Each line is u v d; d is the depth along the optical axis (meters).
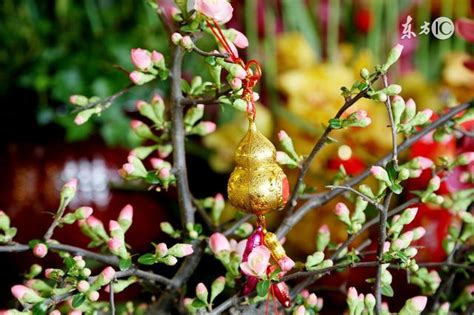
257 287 0.73
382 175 0.73
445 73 1.16
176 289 0.82
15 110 1.12
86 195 1.08
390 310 0.94
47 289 0.79
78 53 1.13
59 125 1.11
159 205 1.10
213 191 1.18
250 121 0.76
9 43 1.14
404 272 0.93
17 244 0.78
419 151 0.92
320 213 1.02
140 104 0.83
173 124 0.81
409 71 1.23
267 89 1.15
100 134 1.10
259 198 0.75
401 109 0.78
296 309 0.77
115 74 1.11
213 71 0.78
